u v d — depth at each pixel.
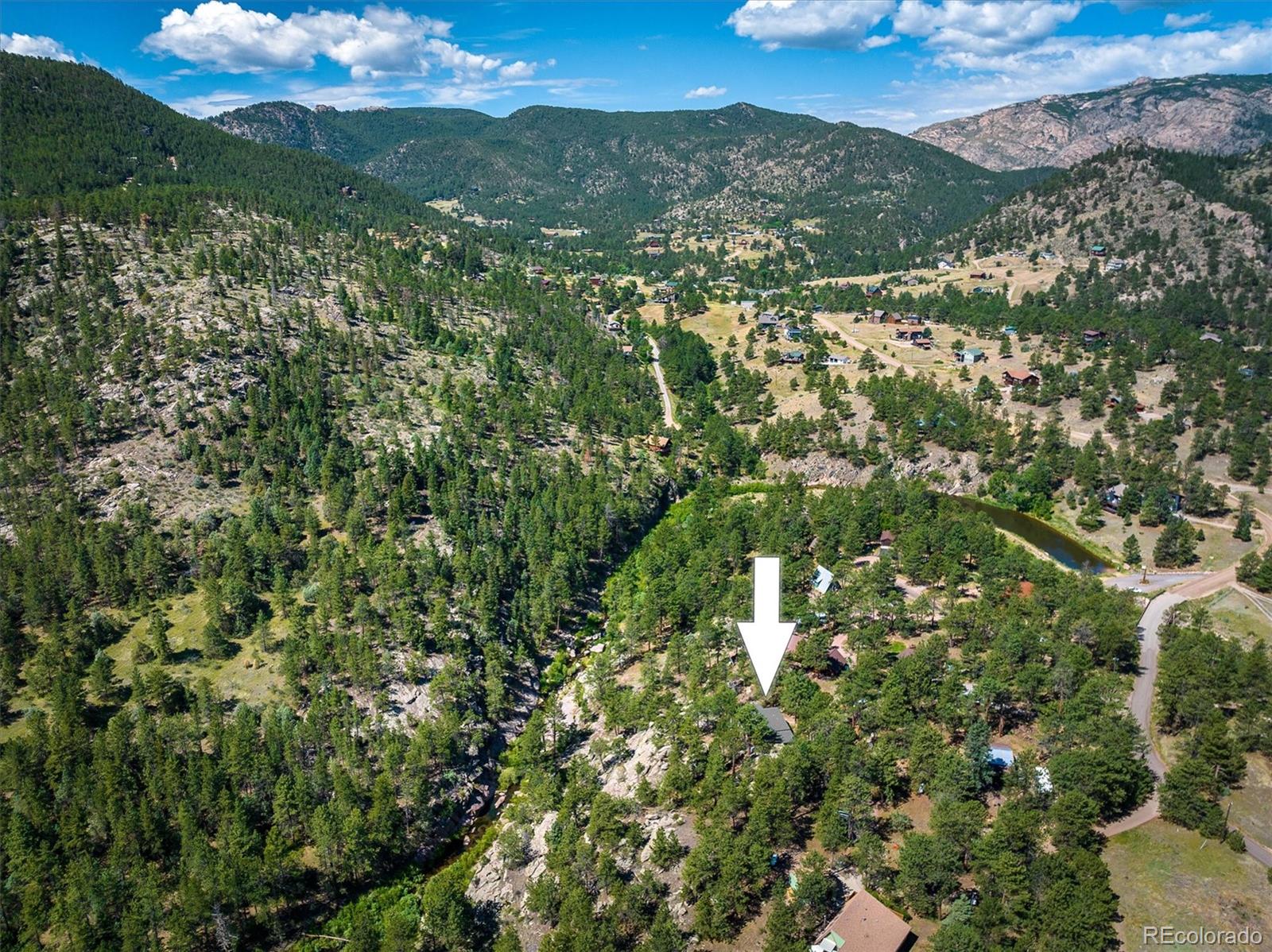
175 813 100.44
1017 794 99.06
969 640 129.38
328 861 99.56
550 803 108.44
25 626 135.12
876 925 83.81
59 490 159.88
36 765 103.25
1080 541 187.25
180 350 198.25
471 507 178.12
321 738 112.56
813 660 124.88
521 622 146.25
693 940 86.31
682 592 147.12
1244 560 163.38
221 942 90.00
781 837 93.44
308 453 179.62
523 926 94.12
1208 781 97.81
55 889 91.75
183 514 162.62
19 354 193.62
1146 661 132.50
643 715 120.25
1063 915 80.12
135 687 117.69
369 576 147.75
